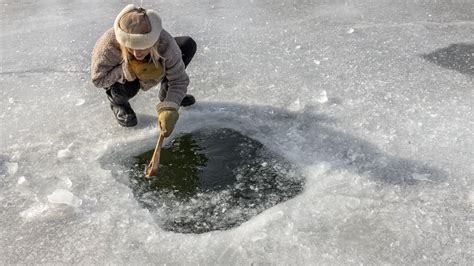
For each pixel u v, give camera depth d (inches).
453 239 80.5
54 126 113.1
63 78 134.4
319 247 79.6
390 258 77.5
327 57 139.5
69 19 176.6
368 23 160.7
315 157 100.1
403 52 141.1
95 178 96.6
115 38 97.3
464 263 76.5
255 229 83.4
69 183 94.3
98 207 89.5
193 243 81.3
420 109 113.3
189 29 161.5
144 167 99.5
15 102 123.3
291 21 164.7
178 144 105.7
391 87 123.1
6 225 86.2
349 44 146.6
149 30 89.7
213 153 102.9
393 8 172.1
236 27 161.8
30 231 84.8
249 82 128.2
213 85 127.3
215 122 112.3
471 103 114.9
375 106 115.3
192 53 115.3
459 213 85.4
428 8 170.7
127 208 89.2
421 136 104.1
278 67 135.2
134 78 101.0
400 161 97.5
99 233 83.9
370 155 99.5
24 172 98.9
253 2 183.0
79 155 103.1
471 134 103.9
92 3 192.4
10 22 176.6
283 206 88.3
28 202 91.2
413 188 91.0
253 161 100.3
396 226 83.0
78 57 146.4
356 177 94.0
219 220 86.8
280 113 114.7
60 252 80.7
